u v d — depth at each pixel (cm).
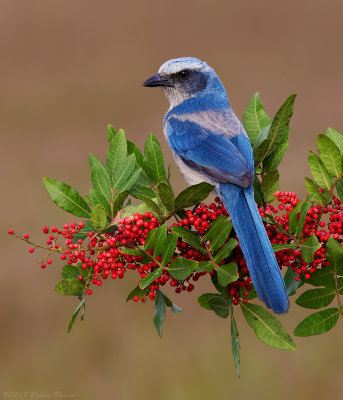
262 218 945
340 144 962
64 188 887
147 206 870
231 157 1087
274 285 859
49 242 856
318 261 864
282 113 941
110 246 855
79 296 874
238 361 848
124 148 909
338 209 905
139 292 875
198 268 839
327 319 849
